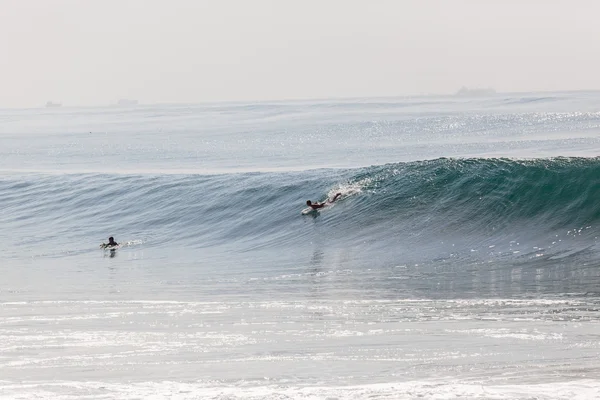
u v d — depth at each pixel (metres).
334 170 135.50
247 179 141.50
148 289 83.19
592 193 101.88
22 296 80.69
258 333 56.94
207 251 114.25
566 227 98.56
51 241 131.75
